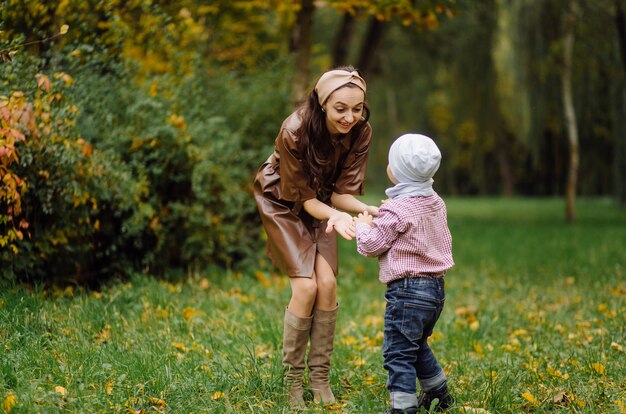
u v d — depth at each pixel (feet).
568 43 50.75
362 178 11.89
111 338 13.94
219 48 29.14
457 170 108.47
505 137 87.56
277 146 11.27
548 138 63.62
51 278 17.78
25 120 15.06
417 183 10.65
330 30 52.03
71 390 10.86
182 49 24.03
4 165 13.55
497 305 20.74
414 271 10.44
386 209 10.64
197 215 21.30
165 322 15.66
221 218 22.65
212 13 28.45
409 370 10.43
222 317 16.61
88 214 17.84
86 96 17.76
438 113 92.89
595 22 51.70
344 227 10.74
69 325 14.16
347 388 12.46
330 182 11.96
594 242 36.50
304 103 11.36
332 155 11.50
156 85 20.63
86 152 16.66
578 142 62.44
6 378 10.86
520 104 57.47
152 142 19.60
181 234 21.65
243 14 30.12
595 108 56.59
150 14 21.30
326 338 11.59
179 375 11.80
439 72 73.82
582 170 64.69
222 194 22.24
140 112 19.72
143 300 16.88
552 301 21.34
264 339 15.02
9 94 14.62
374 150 103.50
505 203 84.53
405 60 67.62
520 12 52.90
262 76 26.96
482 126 68.13
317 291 11.44
